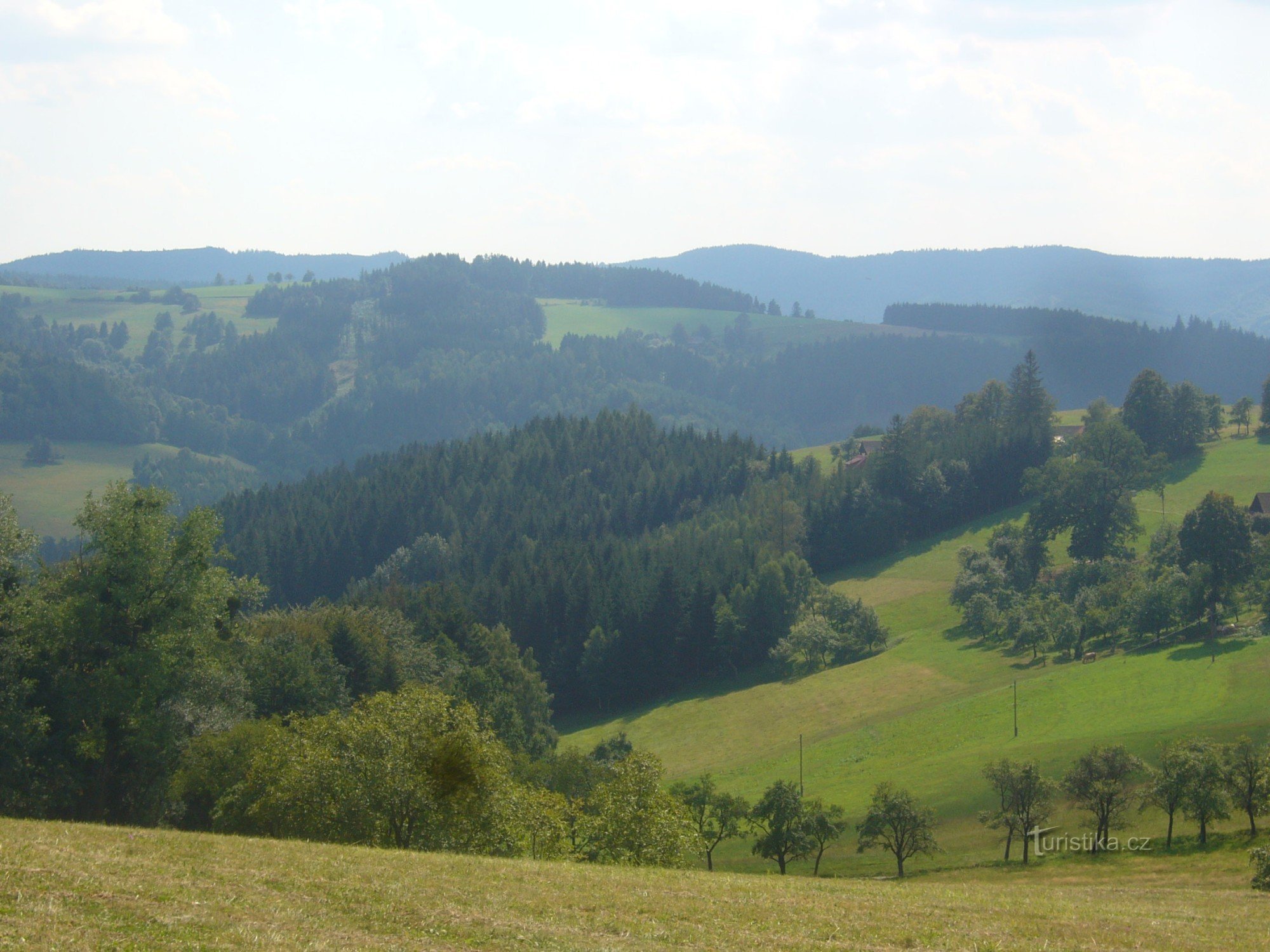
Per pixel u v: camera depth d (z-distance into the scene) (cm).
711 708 12381
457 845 3550
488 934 1902
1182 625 11606
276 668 6469
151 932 1656
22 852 2061
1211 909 2966
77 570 4625
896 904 2580
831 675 12775
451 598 12838
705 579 14162
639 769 4091
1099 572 13725
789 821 5941
